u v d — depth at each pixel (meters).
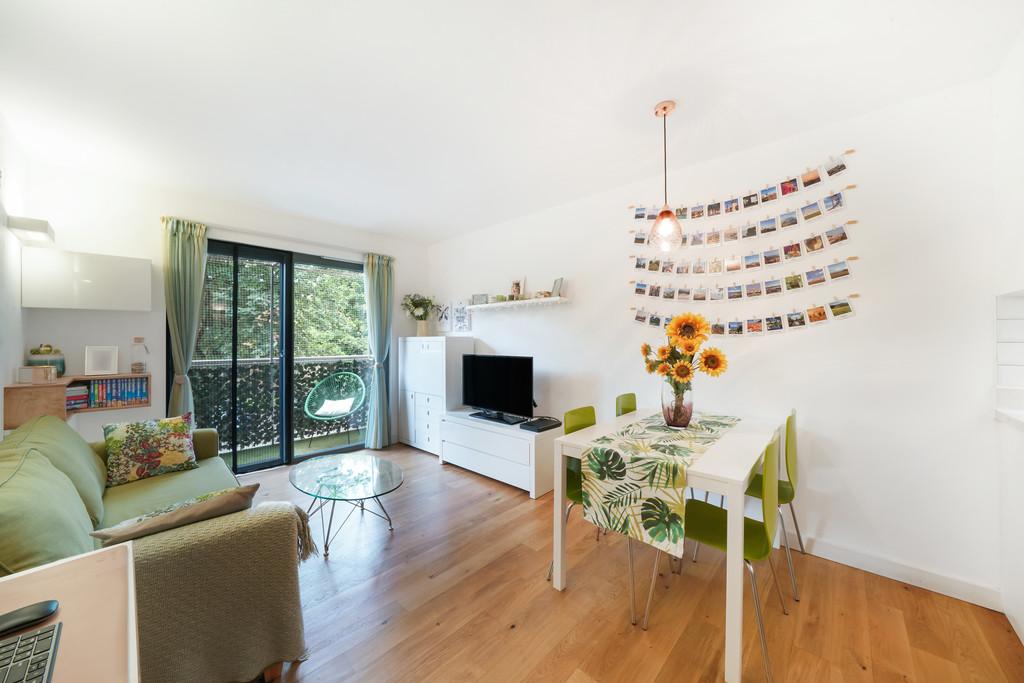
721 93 1.90
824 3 1.37
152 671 1.14
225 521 1.30
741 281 2.51
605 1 1.37
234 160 2.58
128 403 2.72
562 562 1.91
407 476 3.53
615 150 2.48
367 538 2.41
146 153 2.47
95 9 1.38
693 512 1.83
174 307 3.02
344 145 2.39
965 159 1.85
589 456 1.78
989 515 1.80
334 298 4.19
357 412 4.40
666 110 2.03
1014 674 1.42
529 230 3.72
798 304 2.31
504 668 1.46
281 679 1.40
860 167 2.11
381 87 1.85
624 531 1.68
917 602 1.83
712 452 1.72
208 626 1.23
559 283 3.37
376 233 4.36
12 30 1.46
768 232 2.41
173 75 1.75
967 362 1.86
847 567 2.12
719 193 2.59
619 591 1.91
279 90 1.86
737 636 1.38
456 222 3.97
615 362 3.11
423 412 4.22
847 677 1.41
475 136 2.29
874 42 1.57
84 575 0.85
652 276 2.90
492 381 3.61
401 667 1.46
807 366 2.28
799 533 2.22
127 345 2.87
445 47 1.59
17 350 2.31
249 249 3.56
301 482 2.27
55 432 1.93
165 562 1.15
